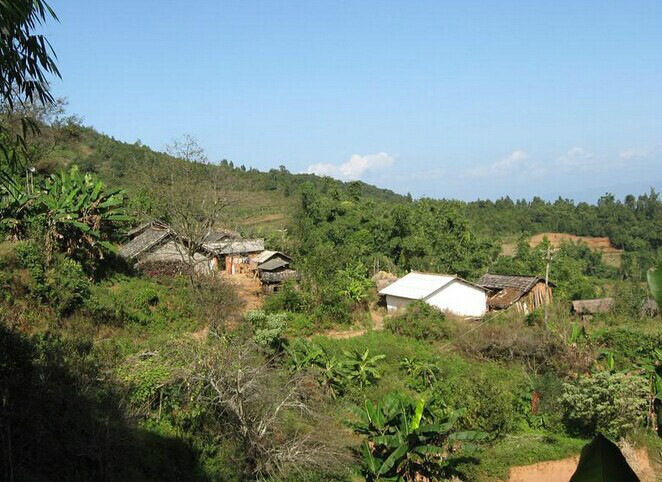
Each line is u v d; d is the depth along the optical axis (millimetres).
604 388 16203
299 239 45812
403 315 26531
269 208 71250
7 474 8008
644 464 15352
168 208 27953
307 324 25609
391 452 13391
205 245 32750
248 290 32188
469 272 45219
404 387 19625
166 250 29281
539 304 32469
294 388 13234
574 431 17000
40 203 21094
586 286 40625
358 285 29891
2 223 20000
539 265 43719
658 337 23047
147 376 12688
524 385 19344
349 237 46750
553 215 91875
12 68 5836
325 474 12117
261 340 19016
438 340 25312
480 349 23250
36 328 16562
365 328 27000
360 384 19031
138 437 11062
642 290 33125
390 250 46688
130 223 33375
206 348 13734
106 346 15750
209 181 28938
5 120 7777
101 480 9531
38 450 8891
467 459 14539
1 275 17422
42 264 19219
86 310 19234
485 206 100375
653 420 16609
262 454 11984
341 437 13344
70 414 9797
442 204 51562
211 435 12805
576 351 21250
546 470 14953
